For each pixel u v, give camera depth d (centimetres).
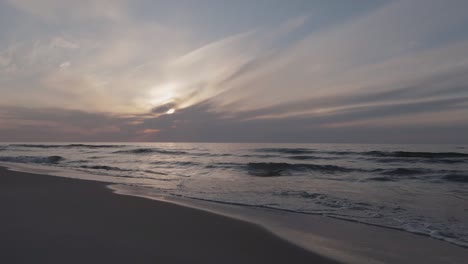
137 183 1137
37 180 1120
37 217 553
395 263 391
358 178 1377
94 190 901
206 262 367
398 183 1205
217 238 466
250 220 590
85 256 364
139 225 523
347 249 438
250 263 371
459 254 427
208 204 757
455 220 615
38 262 338
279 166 1817
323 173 1595
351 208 728
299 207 735
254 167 1845
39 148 5131
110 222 535
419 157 2428
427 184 1177
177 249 408
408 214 669
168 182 1184
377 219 621
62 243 408
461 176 1351
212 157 2817
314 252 420
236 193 937
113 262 349
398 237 501
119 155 3130
